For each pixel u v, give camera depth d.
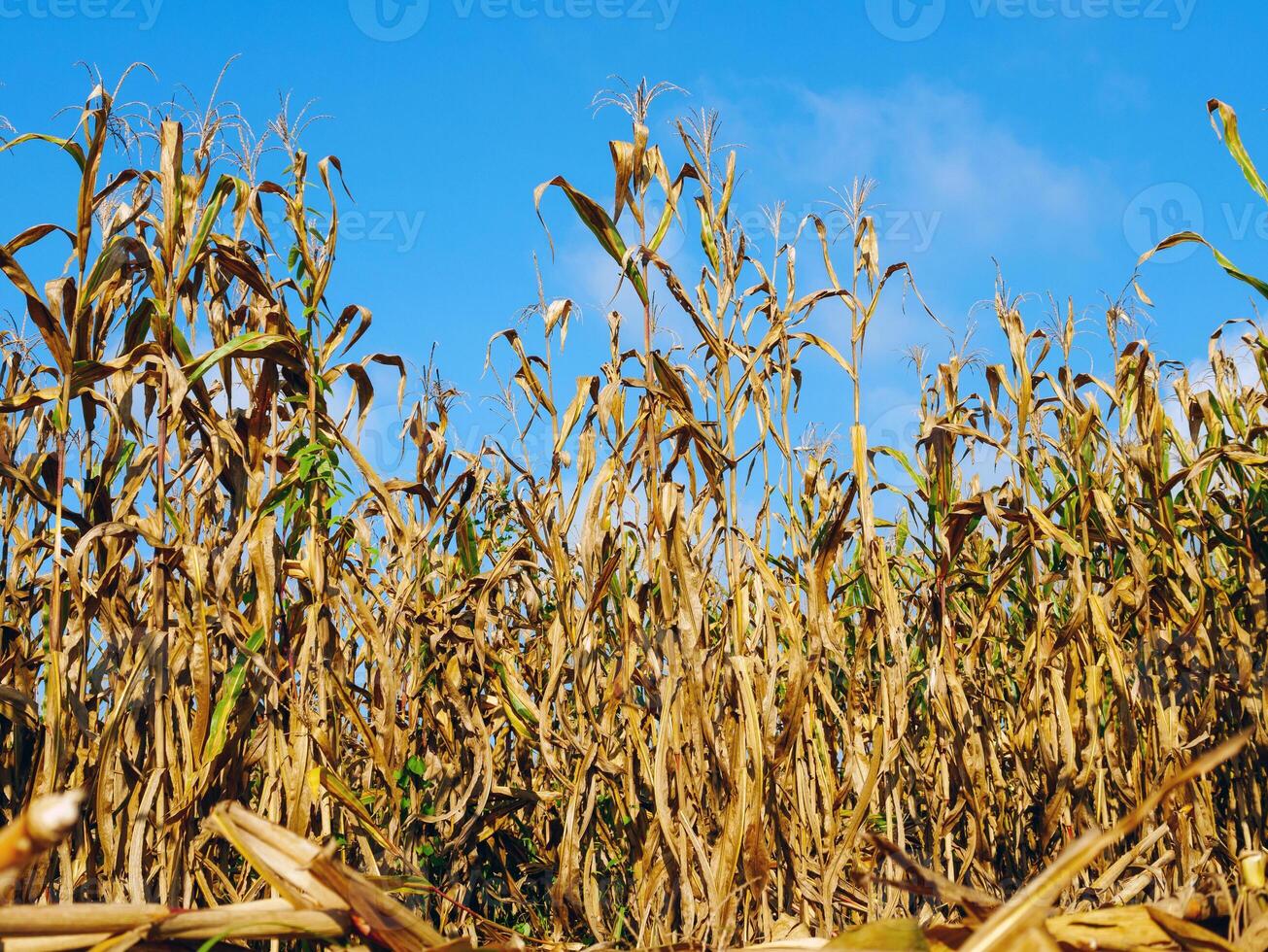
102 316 3.51
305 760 3.31
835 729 4.84
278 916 1.81
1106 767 4.82
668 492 3.72
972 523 5.36
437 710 4.81
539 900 5.11
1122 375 5.14
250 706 3.41
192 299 3.78
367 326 4.00
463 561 4.86
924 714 5.10
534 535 4.33
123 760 3.23
